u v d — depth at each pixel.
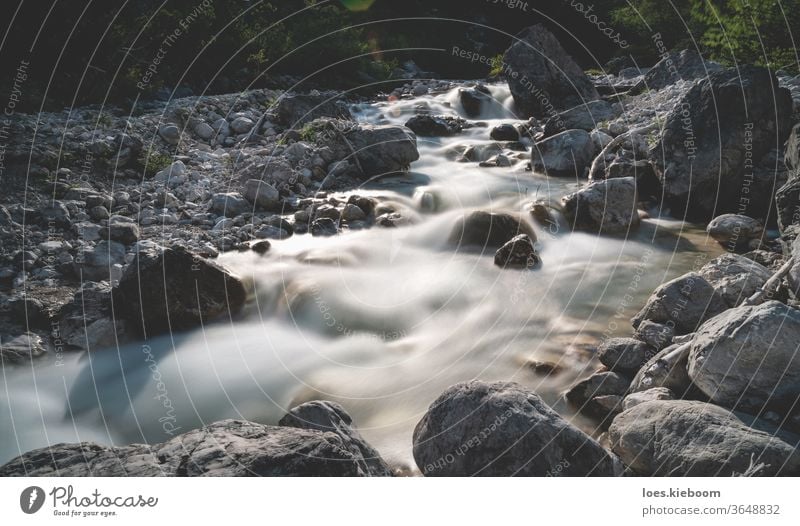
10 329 6.40
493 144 12.86
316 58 19.05
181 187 10.12
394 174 11.32
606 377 5.23
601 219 8.80
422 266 8.05
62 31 13.03
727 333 4.54
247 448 3.53
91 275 7.44
